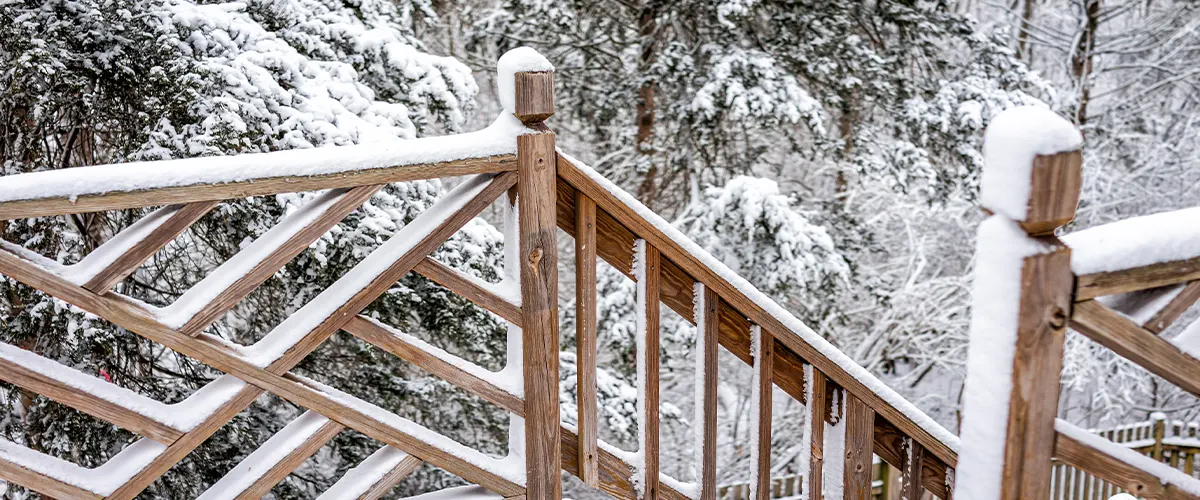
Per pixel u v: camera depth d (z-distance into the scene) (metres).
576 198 1.82
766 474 2.07
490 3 8.78
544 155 1.73
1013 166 1.14
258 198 3.52
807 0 6.84
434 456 1.82
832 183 8.94
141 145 3.59
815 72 6.73
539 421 1.87
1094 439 1.25
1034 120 1.13
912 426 2.12
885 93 6.90
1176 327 8.30
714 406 2.01
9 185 1.38
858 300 8.52
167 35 3.53
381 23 4.31
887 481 6.14
